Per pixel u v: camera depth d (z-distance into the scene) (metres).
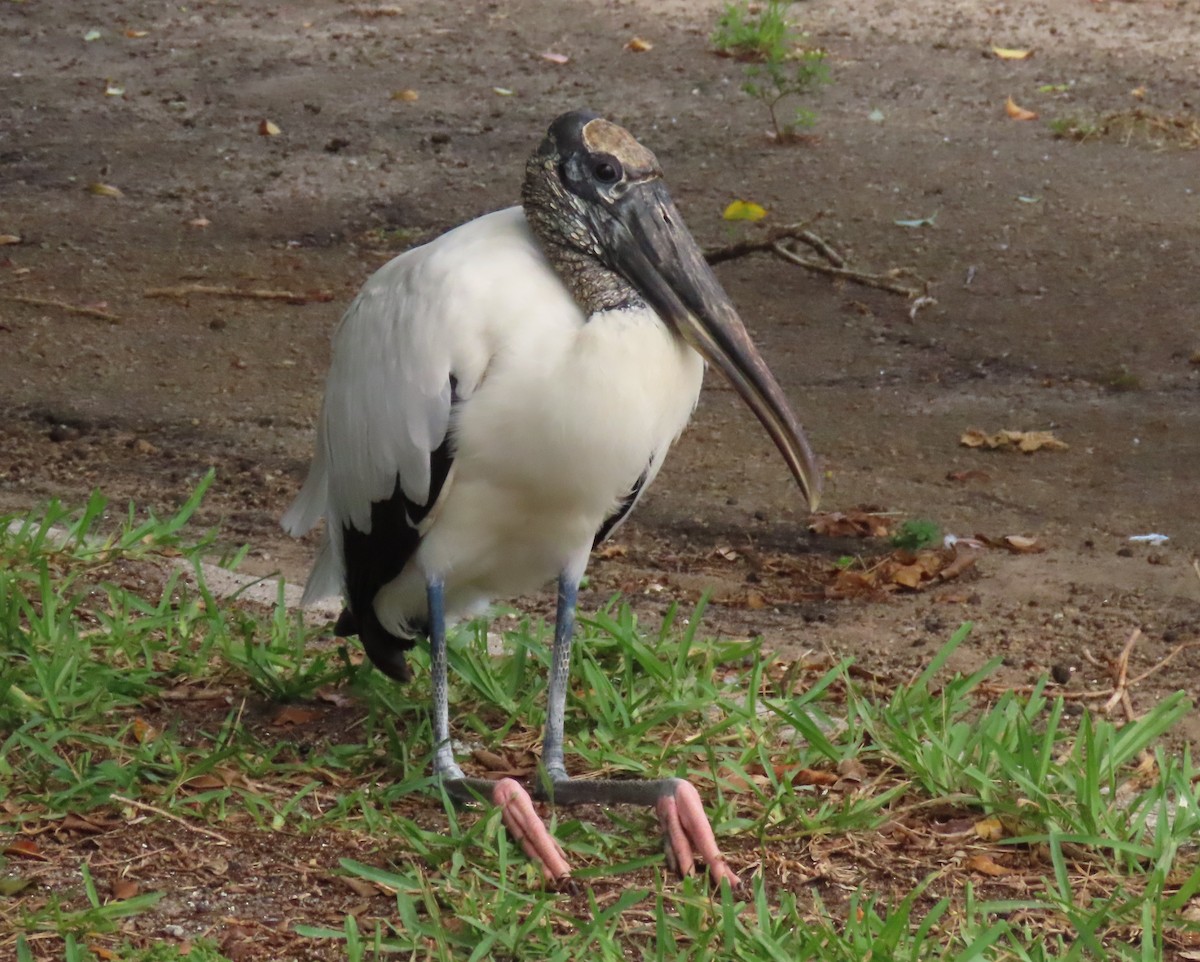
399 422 7.57
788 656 10.02
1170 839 7.48
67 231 18.28
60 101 22.31
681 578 11.39
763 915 6.69
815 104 22.22
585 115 7.71
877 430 13.93
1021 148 20.62
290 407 14.36
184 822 7.64
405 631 8.64
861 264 17.42
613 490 7.79
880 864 7.50
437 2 26.75
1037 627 10.52
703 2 26.62
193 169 20.09
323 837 7.57
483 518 7.80
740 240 17.52
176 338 15.77
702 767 8.47
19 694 8.53
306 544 11.69
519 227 7.80
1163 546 11.78
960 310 16.36
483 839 7.47
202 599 10.26
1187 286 16.69
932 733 8.37
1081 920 6.81
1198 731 9.11
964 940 6.71
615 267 7.64
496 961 6.59
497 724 9.04
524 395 7.37
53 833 7.52
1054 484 12.89
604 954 6.46
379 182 19.75
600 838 7.61
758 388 7.70
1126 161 20.14
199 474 12.95
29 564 10.44
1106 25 25.59
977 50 24.38
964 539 11.90
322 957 6.59
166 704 9.02
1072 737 8.72
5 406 14.14
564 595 8.15
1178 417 14.01
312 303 16.66
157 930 6.73
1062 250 17.66
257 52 24.33
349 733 8.82
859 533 12.11
